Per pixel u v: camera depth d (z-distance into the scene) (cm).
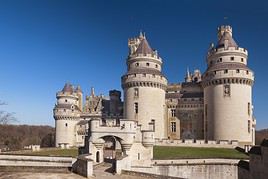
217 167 5238
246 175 4228
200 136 7944
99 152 4581
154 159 4853
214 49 7406
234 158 5256
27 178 3509
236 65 6981
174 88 8669
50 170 4088
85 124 9700
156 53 7794
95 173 3841
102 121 4634
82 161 3744
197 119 8031
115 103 10150
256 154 3850
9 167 4184
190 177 5078
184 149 6222
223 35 7756
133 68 7625
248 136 6888
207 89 7394
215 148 6438
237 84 6912
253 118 8488
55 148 8125
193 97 8175
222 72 6975
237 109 6862
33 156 5191
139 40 9475
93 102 10631
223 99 6956
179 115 8219
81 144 9712
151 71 7438
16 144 11038
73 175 3722
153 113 7344
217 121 6988
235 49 7138
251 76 7038
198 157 5262
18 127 15100
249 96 7038
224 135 6869
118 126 4594
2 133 10894
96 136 4572
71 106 9831
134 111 7375
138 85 7388
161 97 7556
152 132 4772
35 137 13700
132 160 4600
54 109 9838
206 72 7425
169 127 8250
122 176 3656
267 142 3591
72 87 10281
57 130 9762
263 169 3625
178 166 5009
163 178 3462
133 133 4638
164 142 6825
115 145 7056
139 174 3675
